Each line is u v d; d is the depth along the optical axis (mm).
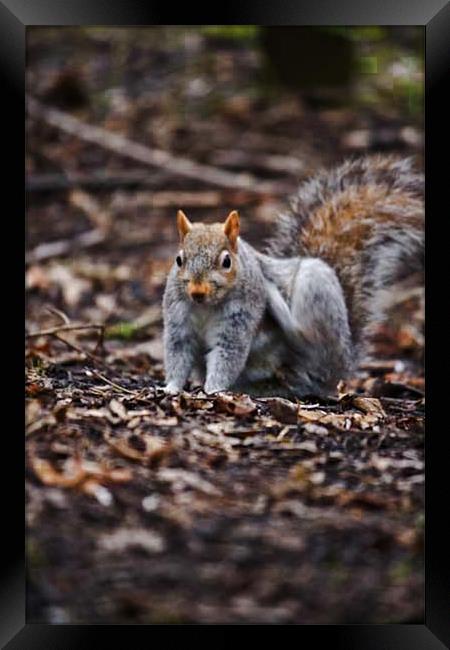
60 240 19703
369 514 8289
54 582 7340
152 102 25656
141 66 27562
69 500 8195
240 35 27391
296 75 26078
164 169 22484
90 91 26000
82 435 9273
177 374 11227
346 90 25875
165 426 9672
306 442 9586
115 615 7156
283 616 7211
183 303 11086
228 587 7340
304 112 25094
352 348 12664
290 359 11938
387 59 26844
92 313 16250
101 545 7656
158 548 7676
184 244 10906
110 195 21625
